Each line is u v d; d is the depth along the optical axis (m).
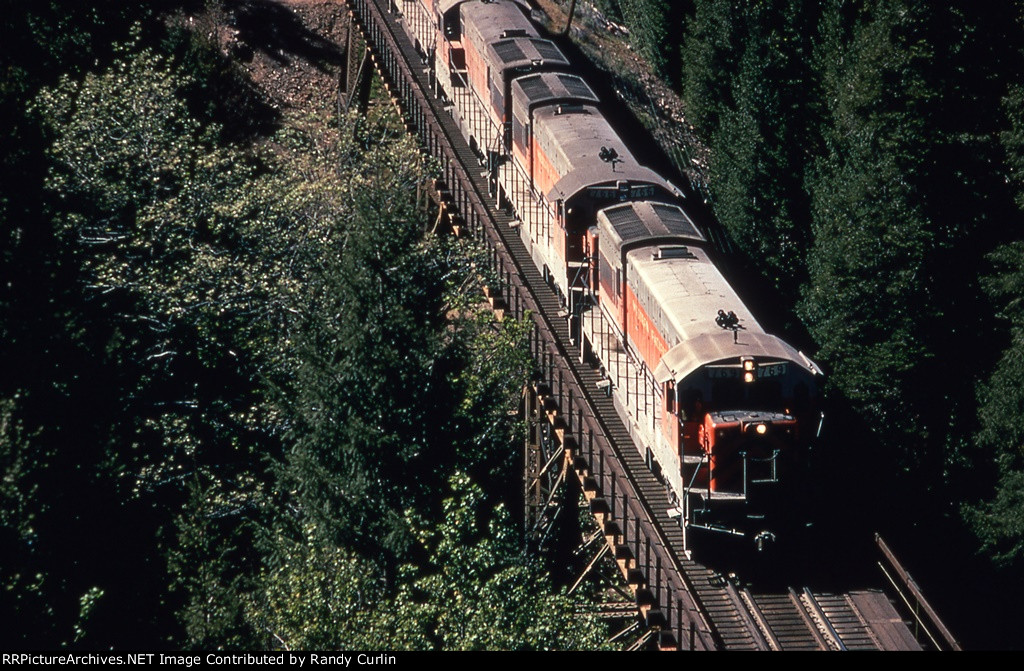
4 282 60.75
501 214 84.62
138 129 75.19
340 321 65.81
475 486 51.19
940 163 73.44
